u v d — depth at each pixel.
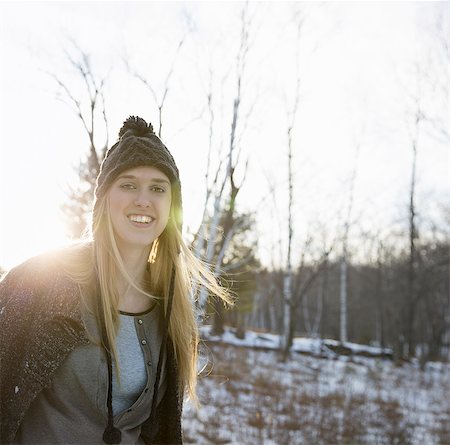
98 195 1.93
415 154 26.89
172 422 2.10
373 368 19.84
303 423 9.66
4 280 1.81
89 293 1.85
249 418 9.47
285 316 20.89
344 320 28.44
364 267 42.78
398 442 9.16
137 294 2.05
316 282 39.38
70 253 1.87
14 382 1.71
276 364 17.78
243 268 22.47
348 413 10.53
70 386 1.82
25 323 1.74
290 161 19.78
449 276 32.59
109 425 1.86
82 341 1.79
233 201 12.62
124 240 1.94
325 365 19.39
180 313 2.16
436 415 12.13
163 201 1.95
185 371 2.18
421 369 21.80
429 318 34.38
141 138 1.96
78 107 10.52
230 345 20.00
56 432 1.81
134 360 1.97
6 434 1.69
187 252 2.15
